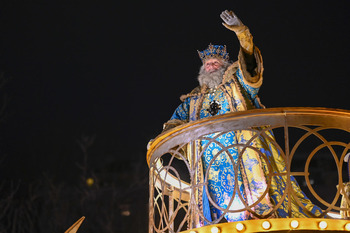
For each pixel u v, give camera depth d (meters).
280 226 6.32
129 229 16.34
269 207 7.12
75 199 16.66
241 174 7.36
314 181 14.16
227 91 7.89
